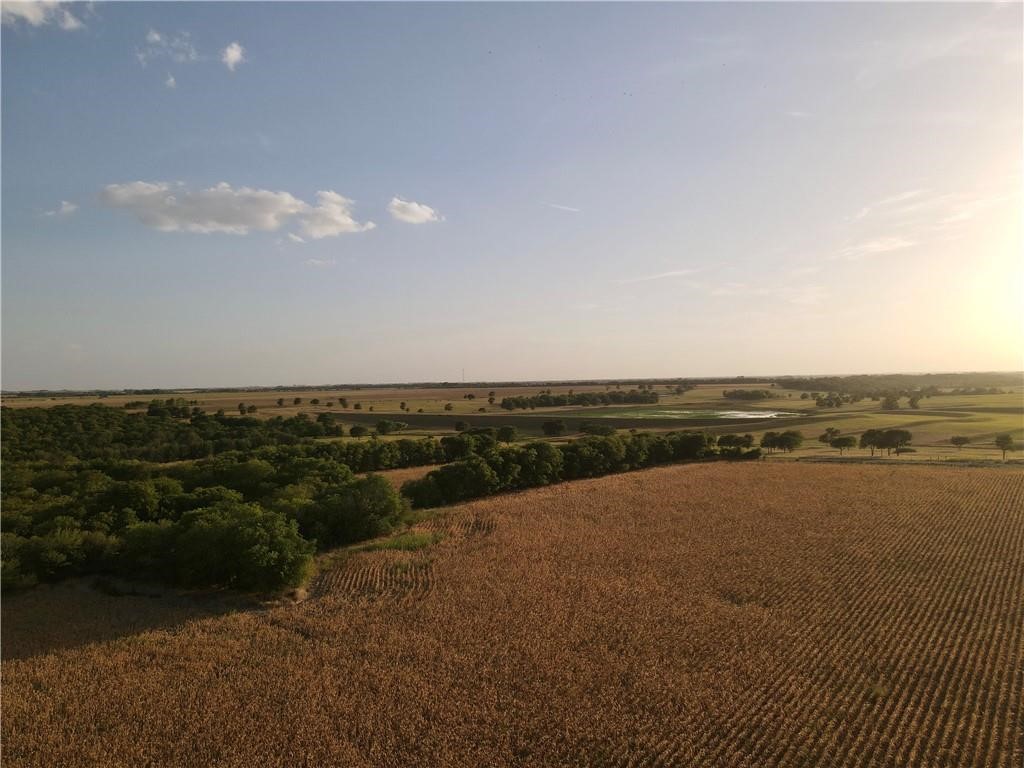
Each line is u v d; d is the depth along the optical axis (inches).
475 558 1793.8
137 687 1039.6
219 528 1568.7
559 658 1135.0
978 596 1428.4
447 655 1151.6
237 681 1058.1
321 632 1268.5
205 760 848.3
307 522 1967.3
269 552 1507.1
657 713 948.6
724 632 1246.9
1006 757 812.0
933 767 799.1
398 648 1183.6
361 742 887.1
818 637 1216.2
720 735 888.9
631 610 1369.3
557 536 2052.2
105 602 1482.5
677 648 1174.3
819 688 1016.2
